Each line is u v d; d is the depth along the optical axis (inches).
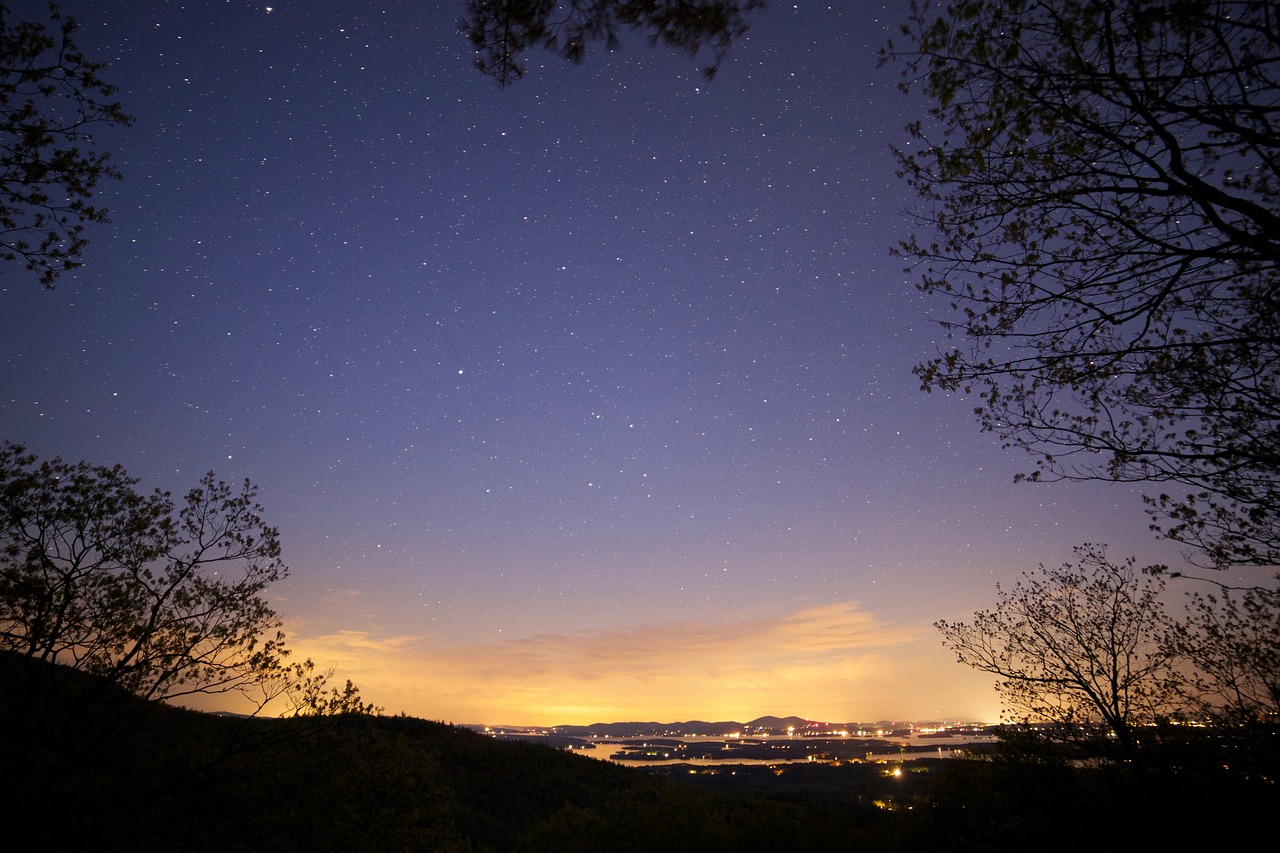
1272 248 156.2
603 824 865.5
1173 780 390.0
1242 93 159.6
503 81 197.6
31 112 211.8
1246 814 350.6
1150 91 166.1
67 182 221.3
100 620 342.0
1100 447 227.3
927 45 207.2
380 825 458.9
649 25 194.2
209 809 359.3
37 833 281.9
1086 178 195.9
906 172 235.1
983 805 593.9
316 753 448.5
